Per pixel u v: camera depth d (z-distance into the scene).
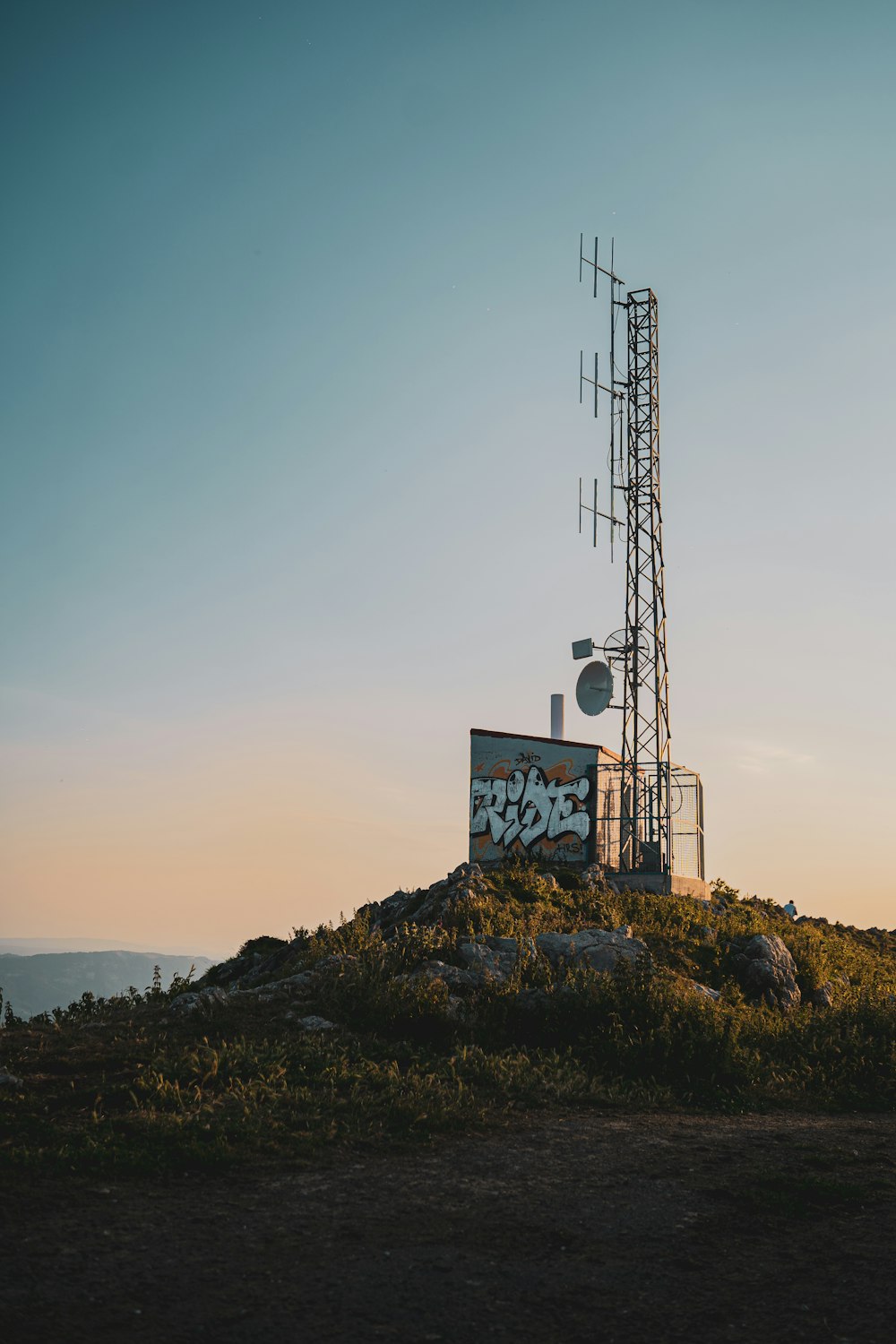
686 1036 17.66
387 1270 7.98
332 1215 9.28
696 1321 7.18
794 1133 13.67
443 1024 17.91
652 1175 11.06
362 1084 14.39
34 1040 16.11
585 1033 17.94
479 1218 9.37
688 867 33.75
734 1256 8.54
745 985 24.88
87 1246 8.19
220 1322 6.88
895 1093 17.33
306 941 26.12
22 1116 11.91
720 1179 10.92
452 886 28.17
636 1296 7.64
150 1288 7.42
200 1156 10.70
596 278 37.91
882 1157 12.23
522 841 34.78
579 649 36.44
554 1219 9.39
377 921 29.22
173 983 22.50
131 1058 14.83
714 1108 15.47
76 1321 6.77
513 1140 12.50
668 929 27.50
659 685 34.75
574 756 34.62
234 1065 14.52
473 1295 7.55
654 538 36.19
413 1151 11.70
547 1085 15.39
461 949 21.73
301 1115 12.62
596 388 37.28
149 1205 9.32
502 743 36.03
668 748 34.16
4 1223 8.60
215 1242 8.45
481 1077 15.49
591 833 33.59
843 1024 20.78
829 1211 9.82
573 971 19.83
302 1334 6.74
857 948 35.62
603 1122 13.85
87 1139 10.99
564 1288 7.77
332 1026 17.31
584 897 28.81
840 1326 7.10
